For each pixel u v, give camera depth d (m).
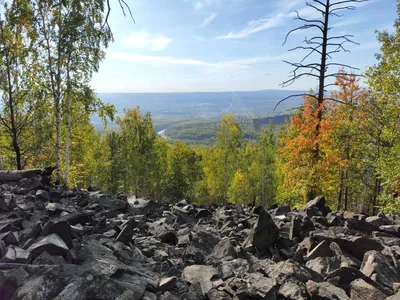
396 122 18.27
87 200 9.93
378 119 20.64
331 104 25.72
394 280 4.80
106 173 52.69
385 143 20.64
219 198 61.22
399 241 6.86
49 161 28.44
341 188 28.09
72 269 3.98
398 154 16.52
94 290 3.68
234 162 57.31
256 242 6.45
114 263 4.48
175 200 55.69
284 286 4.38
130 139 50.28
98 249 5.05
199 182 60.56
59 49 17.80
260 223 6.60
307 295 4.21
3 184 9.77
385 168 17.14
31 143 22.84
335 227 7.72
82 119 22.64
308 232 7.32
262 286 4.31
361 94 24.83
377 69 18.30
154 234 7.38
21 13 17.33
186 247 6.46
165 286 4.30
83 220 7.12
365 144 23.05
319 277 4.86
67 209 7.88
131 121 50.31
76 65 18.94
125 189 56.31
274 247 6.52
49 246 4.55
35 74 19.34
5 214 6.59
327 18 18.61
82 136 35.75
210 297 4.14
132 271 4.38
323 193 21.75
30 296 3.40
